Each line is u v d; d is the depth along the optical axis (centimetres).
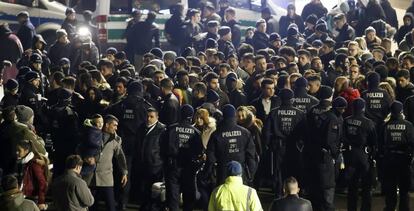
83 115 3300
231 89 3425
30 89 3341
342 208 3166
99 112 3291
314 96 3291
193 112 2967
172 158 2833
